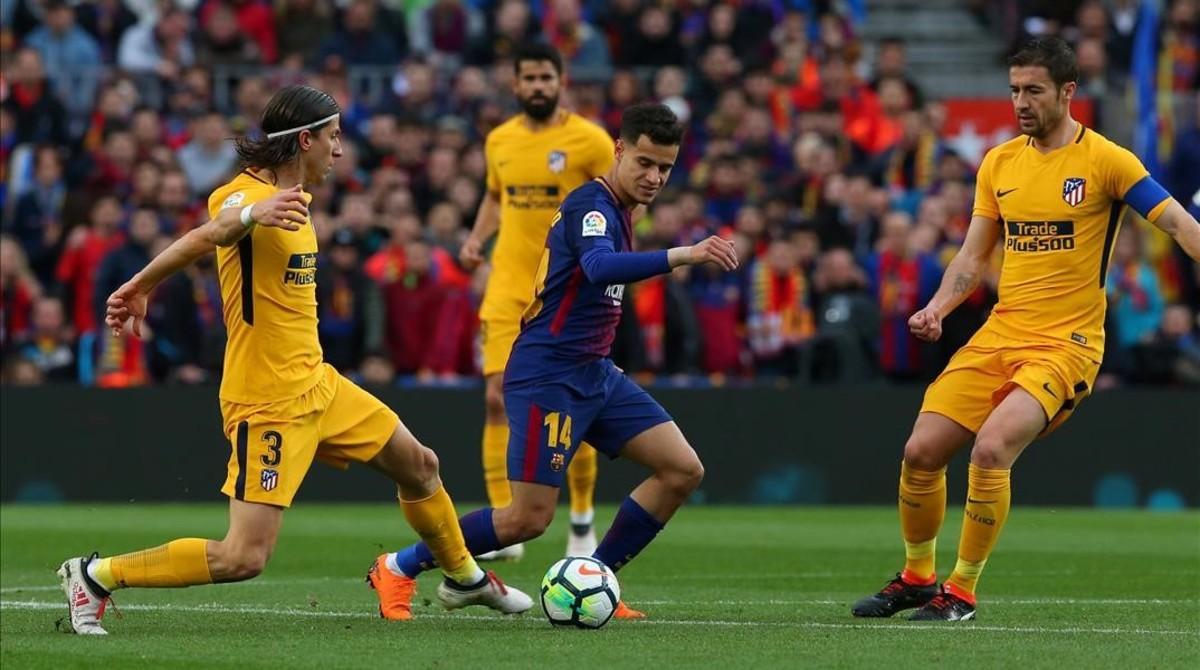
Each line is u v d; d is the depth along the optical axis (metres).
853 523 53.12
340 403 26.52
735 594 33.78
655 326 60.19
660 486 28.61
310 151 26.02
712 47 76.88
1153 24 76.31
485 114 69.44
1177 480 61.41
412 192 67.56
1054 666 22.78
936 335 29.27
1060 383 28.12
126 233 62.22
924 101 76.38
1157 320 67.25
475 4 82.25
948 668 22.59
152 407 57.88
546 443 28.19
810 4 82.38
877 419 60.47
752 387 59.97
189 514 54.12
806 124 72.81
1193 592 34.00
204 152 68.06
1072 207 28.34
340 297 59.31
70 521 51.06
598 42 77.12
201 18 78.12
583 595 26.88
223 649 24.30
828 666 22.70
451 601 28.44
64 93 73.62
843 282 62.28
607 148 40.44
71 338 61.78
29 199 66.50
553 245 28.28
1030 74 28.19
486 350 40.78
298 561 40.50
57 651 24.12
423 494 27.41
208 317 59.28
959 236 65.31
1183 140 75.88
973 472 27.91
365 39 76.44
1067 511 59.81
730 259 26.08
